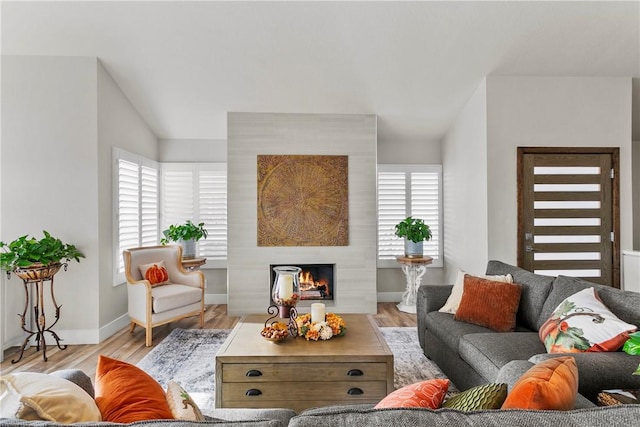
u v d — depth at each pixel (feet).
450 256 16.26
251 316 9.66
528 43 11.48
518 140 12.88
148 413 3.39
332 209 14.75
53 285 11.60
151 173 15.89
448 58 12.10
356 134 14.88
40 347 11.25
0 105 11.52
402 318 14.29
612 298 6.77
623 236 12.99
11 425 2.44
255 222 14.64
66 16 10.39
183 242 15.11
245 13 10.43
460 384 7.98
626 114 13.05
